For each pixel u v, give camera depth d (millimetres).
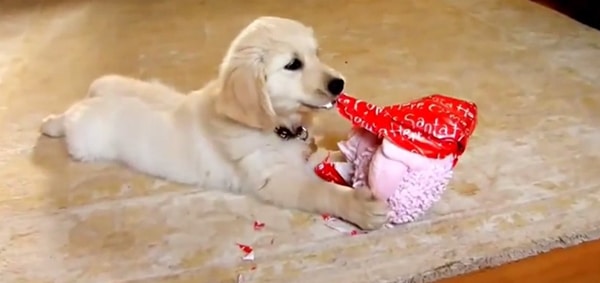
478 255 1595
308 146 1849
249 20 3303
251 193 1844
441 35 3027
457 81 2559
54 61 2830
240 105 1644
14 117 2324
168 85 2562
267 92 1623
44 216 1786
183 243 1663
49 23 3295
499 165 1977
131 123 1950
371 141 1706
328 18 3277
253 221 1739
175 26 3234
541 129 2188
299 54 1647
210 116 1823
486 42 2938
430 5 3410
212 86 1909
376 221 1633
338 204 1697
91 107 2025
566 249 1638
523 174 1934
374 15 3301
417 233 1675
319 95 1639
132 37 3098
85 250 1651
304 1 3539
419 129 1604
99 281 1546
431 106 1641
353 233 1679
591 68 2668
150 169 1938
